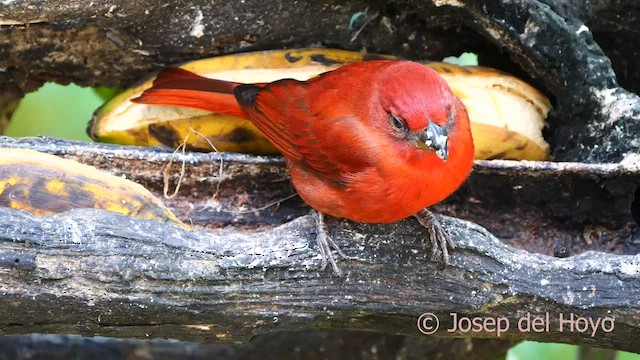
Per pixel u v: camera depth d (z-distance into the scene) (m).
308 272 8.12
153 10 9.37
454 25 10.09
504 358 11.50
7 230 7.40
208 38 9.79
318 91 8.77
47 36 9.70
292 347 11.25
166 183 9.18
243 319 8.08
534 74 9.86
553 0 9.68
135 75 10.34
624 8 9.84
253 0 9.56
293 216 9.41
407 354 11.21
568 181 9.25
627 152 9.21
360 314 8.38
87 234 7.58
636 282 8.32
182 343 11.45
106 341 11.54
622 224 9.45
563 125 9.80
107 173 8.48
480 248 8.30
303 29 9.91
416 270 8.32
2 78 10.20
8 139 8.91
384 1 9.77
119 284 7.64
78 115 13.38
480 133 9.40
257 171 9.30
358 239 8.34
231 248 7.94
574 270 8.35
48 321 7.80
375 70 8.63
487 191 9.41
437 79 8.28
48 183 7.95
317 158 8.55
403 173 8.18
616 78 10.28
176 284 7.76
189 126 9.63
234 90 9.12
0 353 11.51
